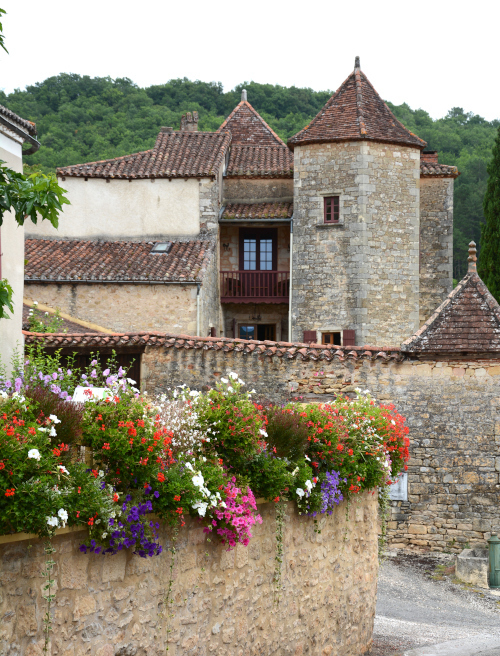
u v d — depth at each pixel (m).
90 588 5.23
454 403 14.51
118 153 43.78
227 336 26.05
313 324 22.95
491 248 26.55
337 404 9.12
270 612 7.22
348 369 14.72
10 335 11.65
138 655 5.63
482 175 47.34
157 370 15.59
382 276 22.75
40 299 21.52
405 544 14.74
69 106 52.38
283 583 7.43
